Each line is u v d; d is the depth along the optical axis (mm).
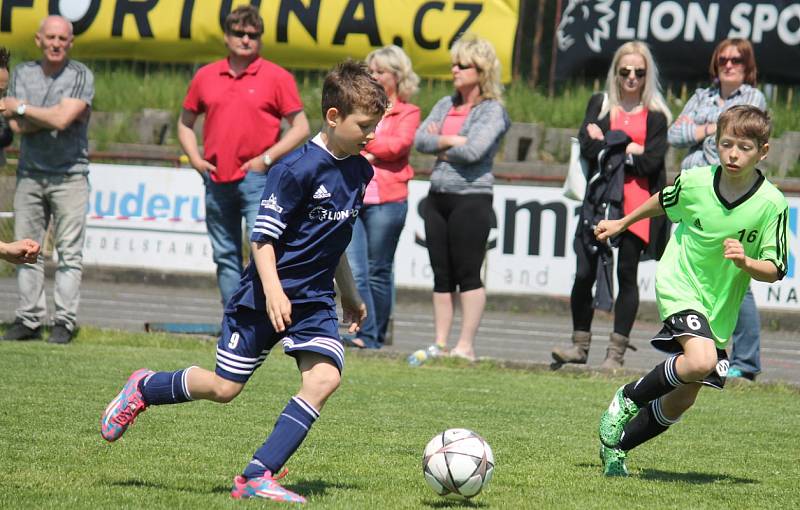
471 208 30406
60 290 31391
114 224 53719
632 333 44938
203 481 15234
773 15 56812
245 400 23297
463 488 14305
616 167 28938
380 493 14930
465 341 31281
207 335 34781
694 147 29625
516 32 60531
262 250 14109
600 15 59250
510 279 50594
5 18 63781
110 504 13461
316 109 62781
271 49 61875
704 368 15961
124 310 44781
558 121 62156
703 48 57438
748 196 16547
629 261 29562
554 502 14688
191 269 53156
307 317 14500
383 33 60469
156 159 54469
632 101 29328
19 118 30328
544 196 50281
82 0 64312
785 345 43125
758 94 28891
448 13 59656
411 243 51375
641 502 14898
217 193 30906
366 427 20750
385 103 14211
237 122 30469
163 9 64125
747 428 22641
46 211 31484
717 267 16781
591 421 22656
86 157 31516
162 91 66000
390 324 36344
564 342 41906
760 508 14805
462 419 22219
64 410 20828
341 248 14781
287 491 14023
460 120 30500
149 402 15031
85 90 30906
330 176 14344
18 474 15234
